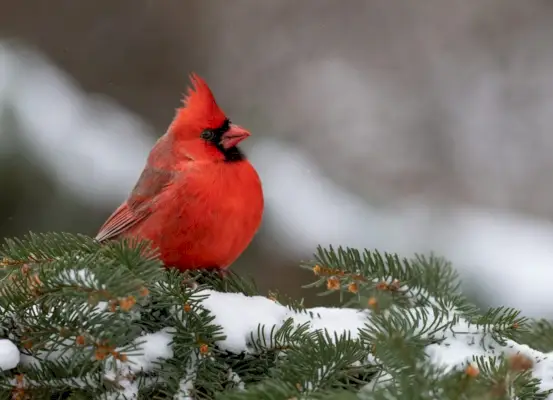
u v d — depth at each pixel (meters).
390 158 14.91
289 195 9.60
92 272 4.09
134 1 15.27
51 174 8.34
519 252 8.87
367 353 4.07
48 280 4.17
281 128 15.12
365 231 9.29
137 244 4.55
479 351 4.27
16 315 4.25
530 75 15.44
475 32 15.87
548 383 4.09
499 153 14.99
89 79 14.84
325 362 4.02
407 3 16.12
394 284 4.82
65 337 4.11
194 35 15.48
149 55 15.19
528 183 14.73
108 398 4.20
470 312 4.63
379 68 15.79
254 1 15.78
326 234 9.15
